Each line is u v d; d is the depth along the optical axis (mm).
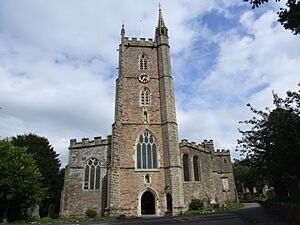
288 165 17297
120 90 44719
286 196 29781
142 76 46875
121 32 49406
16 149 35781
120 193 39281
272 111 18953
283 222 20516
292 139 15883
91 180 42625
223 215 29375
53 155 54969
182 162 44688
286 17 10609
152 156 42156
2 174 32250
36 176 35188
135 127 43344
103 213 40281
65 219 35562
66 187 42219
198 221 25094
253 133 21906
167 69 46781
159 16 51312
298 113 16125
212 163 53844
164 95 45094
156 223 25688
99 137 44500
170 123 43062
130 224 26000
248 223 21609
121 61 47031
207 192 47188
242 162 23219
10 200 33719
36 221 33000
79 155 44188
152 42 49750
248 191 74125
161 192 40156
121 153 41500
